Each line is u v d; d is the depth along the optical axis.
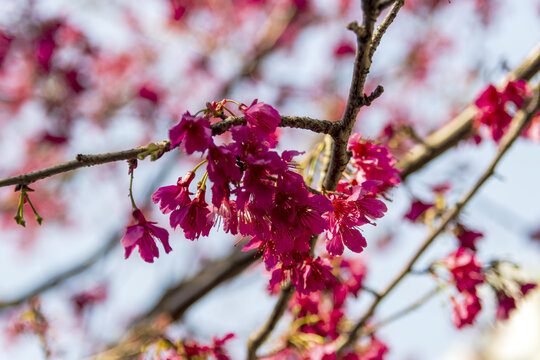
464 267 3.10
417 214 3.46
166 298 6.02
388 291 3.22
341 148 1.89
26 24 6.03
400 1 1.67
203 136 1.57
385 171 2.23
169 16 8.17
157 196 1.83
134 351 4.35
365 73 1.69
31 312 3.71
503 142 3.13
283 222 1.71
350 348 3.54
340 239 1.87
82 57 6.48
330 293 3.35
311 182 2.30
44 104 6.74
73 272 6.73
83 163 1.60
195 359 2.89
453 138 3.83
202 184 1.83
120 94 7.70
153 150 1.63
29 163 7.86
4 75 6.55
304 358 3.09
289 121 1.75
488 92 3.31
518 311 3.11
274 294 3.19
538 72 3.19
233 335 2.98
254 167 1.65
